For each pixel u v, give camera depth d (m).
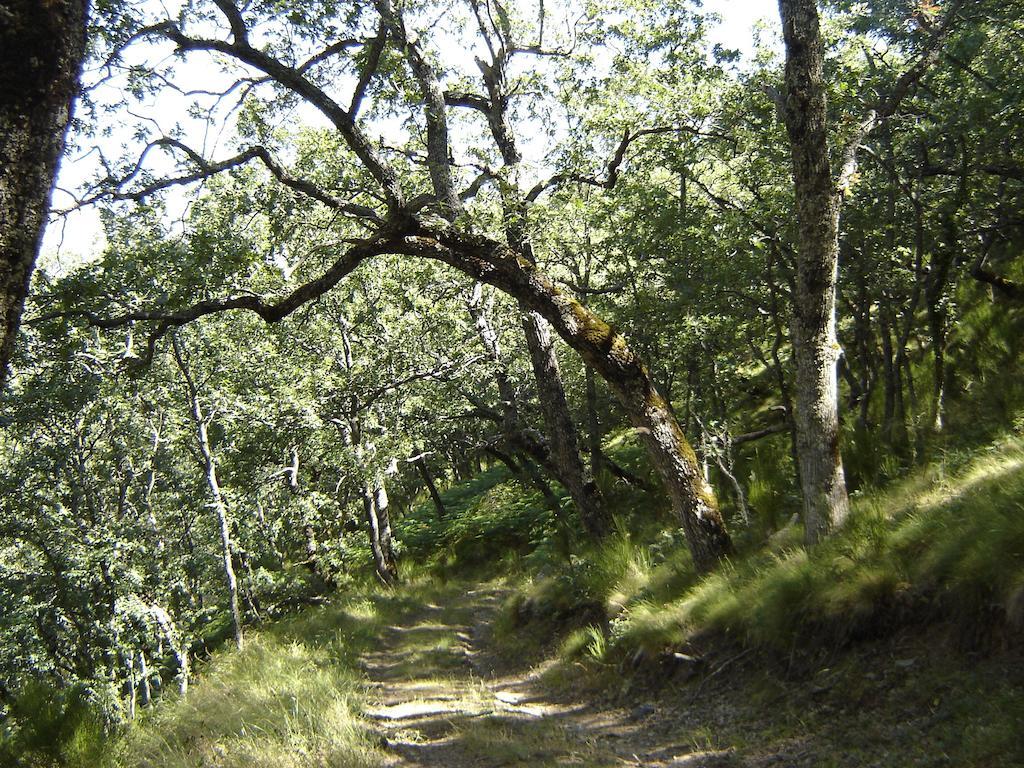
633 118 12.38
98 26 8.37
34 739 7.75
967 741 4.97
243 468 18.69
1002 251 14.98
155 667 15.80
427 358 21.34
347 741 7.45
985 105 10.62
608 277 15.30
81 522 16.03
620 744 7.28
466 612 18.38
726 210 12.52
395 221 10.84
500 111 15.55
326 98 10.23
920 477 9.07
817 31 8.63
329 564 23.47
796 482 13.09
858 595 6.93
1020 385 10.51
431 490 30.66
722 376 16.58
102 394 14.63
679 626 9.07
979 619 5.88
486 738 7.55
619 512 18.34
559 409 16.11
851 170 8.98
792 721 6.50
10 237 2.16
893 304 12.48
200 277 10.30
